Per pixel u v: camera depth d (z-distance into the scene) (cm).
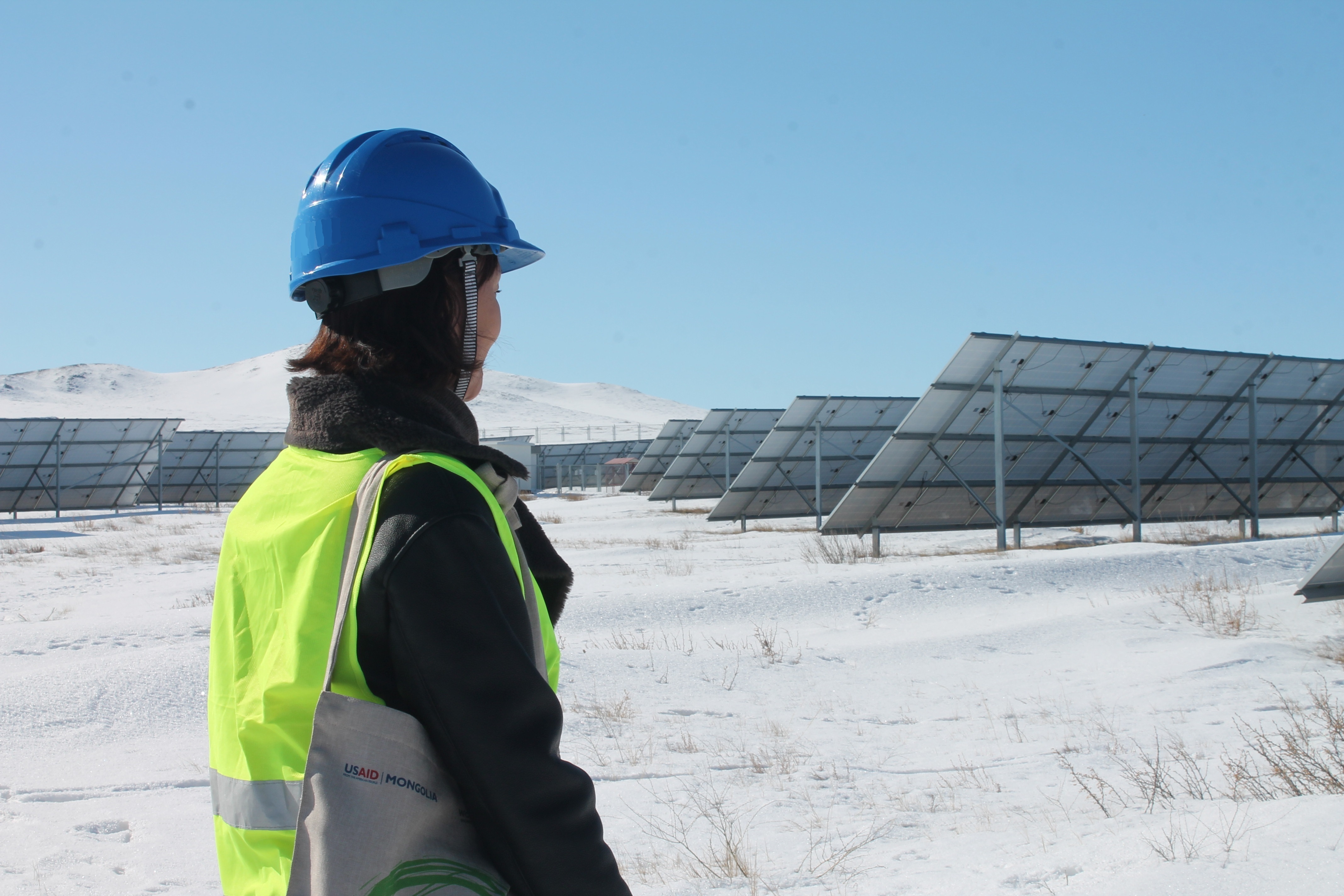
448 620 98
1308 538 1658
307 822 98
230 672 116
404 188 132
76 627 1116
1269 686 808
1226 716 718
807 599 1277
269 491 120
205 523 3659
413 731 100
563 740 683
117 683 773
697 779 591
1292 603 1156
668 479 3541
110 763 608
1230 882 288
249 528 119
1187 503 2120
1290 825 331
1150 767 576
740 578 1493
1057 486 1919
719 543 2253
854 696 837
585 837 102
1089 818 466
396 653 101
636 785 580
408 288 130
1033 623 1098
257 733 108
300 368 132
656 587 1357
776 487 2728
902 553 1881
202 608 1330
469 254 135
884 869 402
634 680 866
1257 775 526
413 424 112
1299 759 521
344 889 95
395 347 127
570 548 2191
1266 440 2089
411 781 99
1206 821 361
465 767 99
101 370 18650
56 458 3978
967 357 1670
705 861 431
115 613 1387
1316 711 702
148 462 4281
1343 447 2192
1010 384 1753
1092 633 1060
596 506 4116
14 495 3984
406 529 101
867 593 1308
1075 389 1809
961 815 501
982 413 1761
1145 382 1852
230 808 111
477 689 98
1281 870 290
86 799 535
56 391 17350
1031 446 1847
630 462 6569
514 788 98
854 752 657
